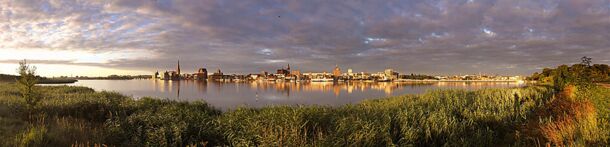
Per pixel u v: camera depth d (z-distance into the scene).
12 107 15.02
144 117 13.07
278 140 8.57
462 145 8.91
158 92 66.06
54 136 9.25
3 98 19.25
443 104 15.08
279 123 10.03
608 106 10.76
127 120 12.88
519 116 13.01
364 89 91.94
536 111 14.55
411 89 88.00
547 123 10.45
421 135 9.72
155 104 19.62
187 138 10.40
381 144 8.78
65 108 16.02
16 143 8.11
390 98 24.19
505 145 9.41
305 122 9.88
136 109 17.17
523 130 10.54
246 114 12.92
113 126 11.74
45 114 13.76
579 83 18.67
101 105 16.98
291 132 9.03
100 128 12.01
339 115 11.91
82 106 16.73
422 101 17.92
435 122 10.51
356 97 51.31
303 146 8.33
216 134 10.91
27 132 9.23
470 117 12.09
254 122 10.64
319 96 55.00
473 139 9.41
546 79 43.88
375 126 9.56
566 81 27.98
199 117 13.50
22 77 14.17
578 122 9.88
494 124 11.77
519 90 22.70
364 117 10.70
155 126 11.92
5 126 10.06
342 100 44.56
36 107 14.62
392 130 10.07
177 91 72.25
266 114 11.91
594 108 11.53
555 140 8.30
